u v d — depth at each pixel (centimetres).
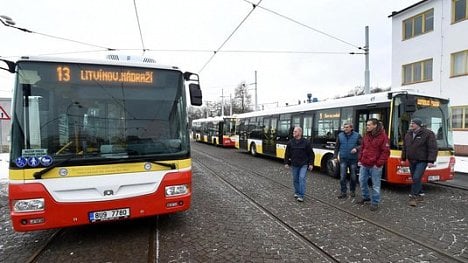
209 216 634
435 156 713
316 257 437
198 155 2120
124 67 506
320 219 614
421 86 2186
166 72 531
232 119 2956
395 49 2381
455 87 1962
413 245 480
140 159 486
